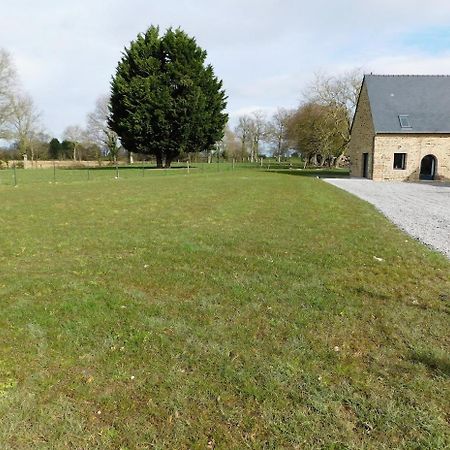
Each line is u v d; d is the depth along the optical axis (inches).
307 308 151.6
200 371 109.5
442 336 129.7
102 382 104.3
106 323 138.3
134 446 83.0
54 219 361.7
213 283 180.2
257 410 93.9
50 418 90.7
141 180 902.4
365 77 1176.8
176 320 141.0
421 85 1159.6
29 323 137.6
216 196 555.8
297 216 377.4
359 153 1210.6
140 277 189.5
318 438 85.4
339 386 103.1
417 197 596.1
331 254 232.7
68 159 2241.6
